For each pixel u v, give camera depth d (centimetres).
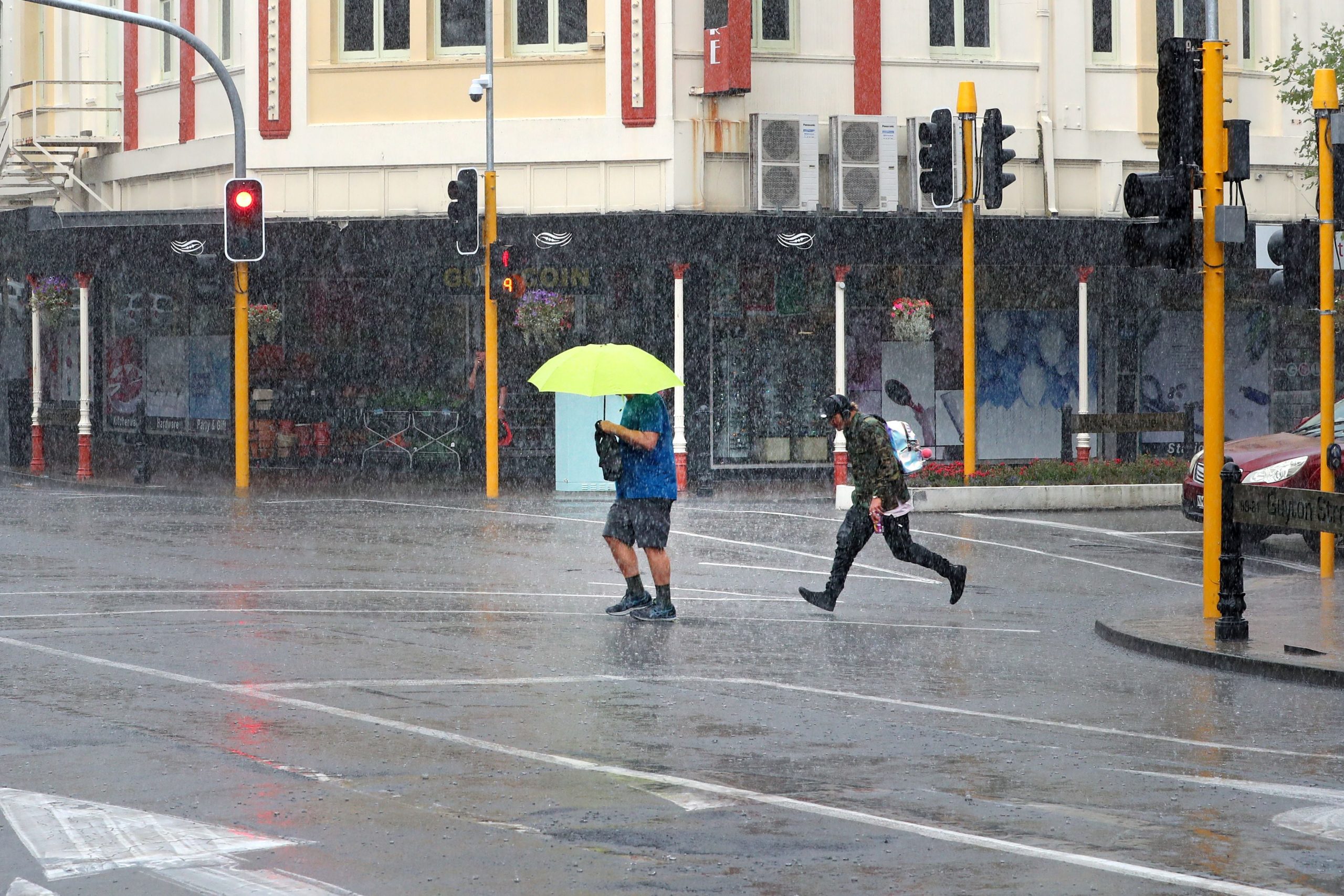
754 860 2098
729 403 10131
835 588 4762
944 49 10150
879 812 2364
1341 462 5388
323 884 1972
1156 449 10619
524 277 10206
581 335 10231
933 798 2456
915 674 3684
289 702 3166
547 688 3394
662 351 9975
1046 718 3178
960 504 8019
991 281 10375
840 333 9500
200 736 2841
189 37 8488
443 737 2856
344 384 10719
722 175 9769
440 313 10581
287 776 2552
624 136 9738
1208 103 4462
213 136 10650
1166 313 10656
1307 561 6250
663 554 4488
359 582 5178
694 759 2722
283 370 10781
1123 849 2170
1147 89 10412
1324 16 10750
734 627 4406
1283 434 7056
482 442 10506
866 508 4709
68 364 12562
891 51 10006
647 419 4494
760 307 10112
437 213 10000
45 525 6844
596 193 9800
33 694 3225
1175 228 4444
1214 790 2534
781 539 6688
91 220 10412
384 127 10062
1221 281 4534
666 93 9662
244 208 8619
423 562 5747
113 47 11806
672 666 3712
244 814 2309
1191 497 6844
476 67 9975
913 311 9838
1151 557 6300
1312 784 2597
